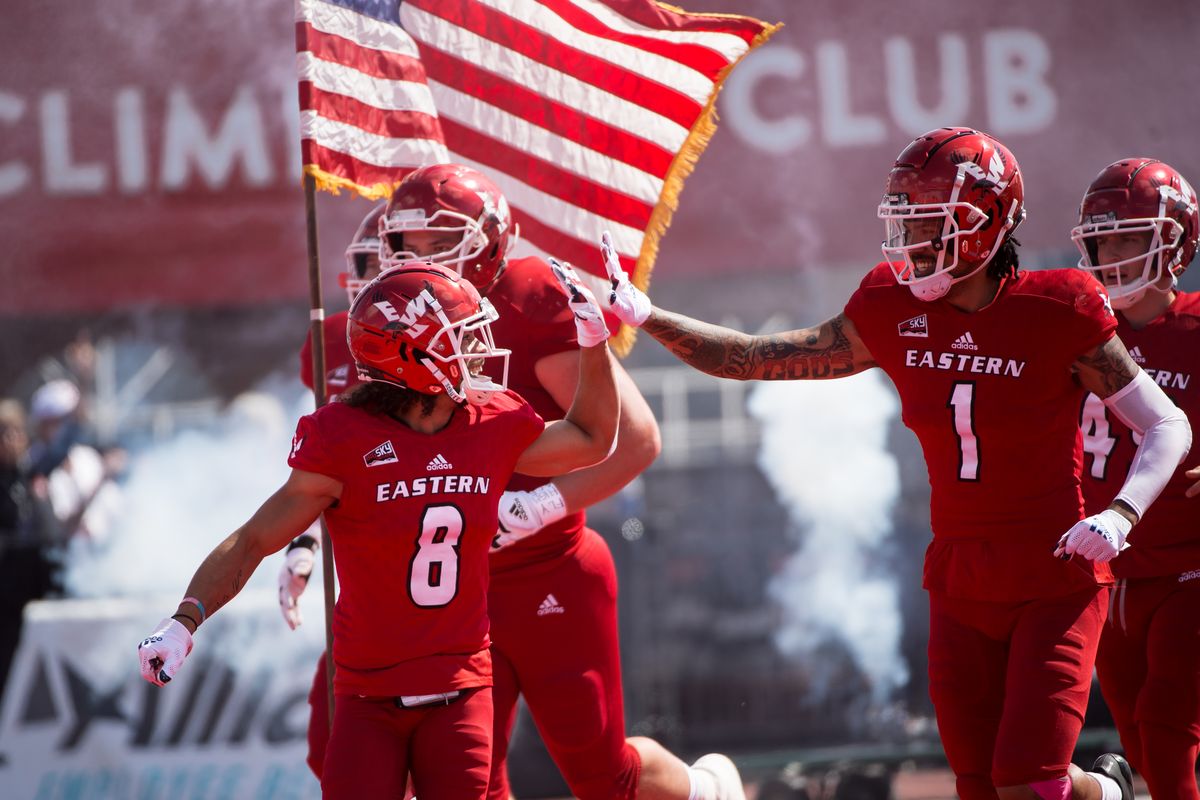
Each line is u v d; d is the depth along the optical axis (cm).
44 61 3812
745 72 3819
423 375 1288
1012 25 3784
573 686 1603
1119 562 1662
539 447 1366
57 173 3834
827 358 1488
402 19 1839
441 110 1856
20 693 2762
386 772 1277
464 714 1304
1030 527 1404
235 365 4353
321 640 2819
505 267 1625
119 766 2753
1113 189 1642
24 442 3488
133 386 4275
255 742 2778
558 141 1877
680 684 3312
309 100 1711
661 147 1884
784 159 3828
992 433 1397
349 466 1289
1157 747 1605
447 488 1298
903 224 1403
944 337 1413
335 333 1839
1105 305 1391
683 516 3978
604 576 1645
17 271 3831
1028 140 3797
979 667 1444
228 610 2808
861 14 3803
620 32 1898
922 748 2916
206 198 3859
